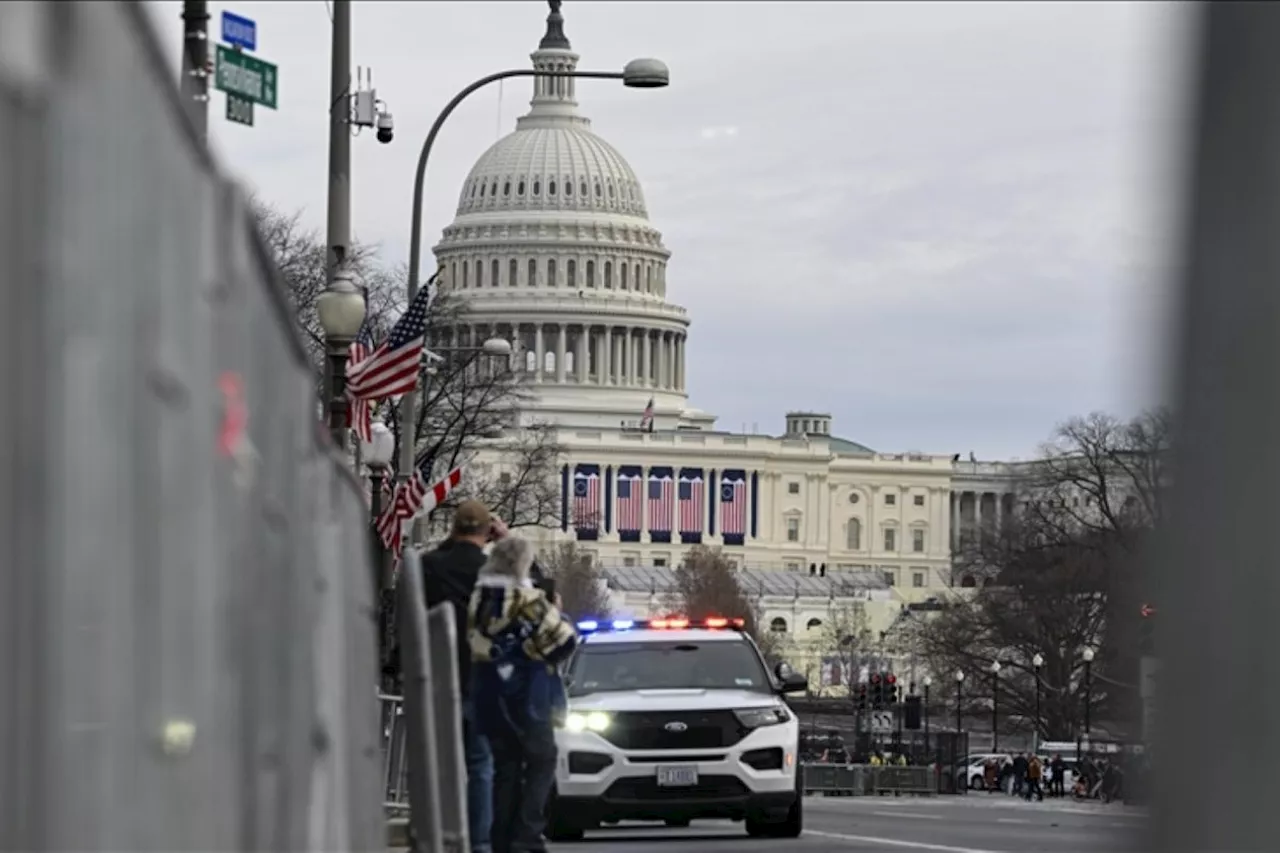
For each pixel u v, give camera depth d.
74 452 6.56
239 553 8.70
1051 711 152.50
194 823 7.88
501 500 133.88
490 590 19.19
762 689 28.86
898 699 179.88
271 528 9.55
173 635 7.59
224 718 8.38
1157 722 8.16
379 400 47.88
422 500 46.69
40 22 6.33
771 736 27.83
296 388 10.51
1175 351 7.93
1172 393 7.99
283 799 9.95
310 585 11.13
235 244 8.65
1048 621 147.25
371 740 14.99
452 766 16.81
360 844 13.70
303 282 94.12
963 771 139.88
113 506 6.92
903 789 108.06
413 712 15.89
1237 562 7.71
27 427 6.21
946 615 178.25
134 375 7.16
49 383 6.37
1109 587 126.44
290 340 10.30
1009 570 149.75
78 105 6.58
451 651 16.81
